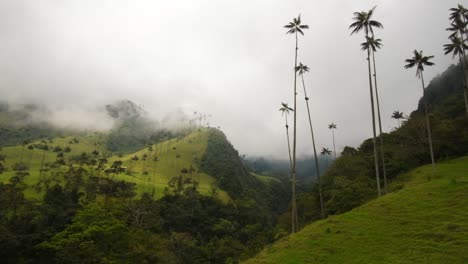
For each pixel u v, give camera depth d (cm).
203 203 17762
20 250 7369
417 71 6581
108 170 17712
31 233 8144
